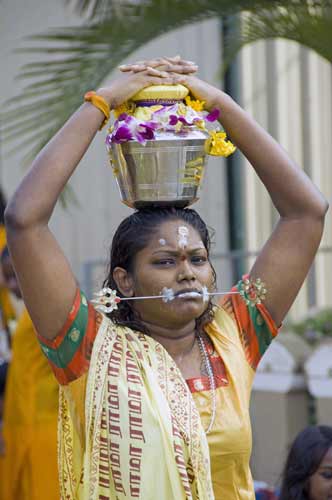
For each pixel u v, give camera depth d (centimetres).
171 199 633
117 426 590
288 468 900
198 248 627
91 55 1246
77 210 1822
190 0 1239
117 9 1252
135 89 629
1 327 1352
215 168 1833
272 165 660
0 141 1324
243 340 663
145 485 582
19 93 1803
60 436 629
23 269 605
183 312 620
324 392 1376
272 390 1426
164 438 588
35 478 1210
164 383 607
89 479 591
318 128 1798
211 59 1783
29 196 602
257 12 1243
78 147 616
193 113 634
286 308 674
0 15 1827
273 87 1811
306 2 1220
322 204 668
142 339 623
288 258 666
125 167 635
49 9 1798
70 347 616
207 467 591
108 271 724
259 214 1827
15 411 1222
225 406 621
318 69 1791
